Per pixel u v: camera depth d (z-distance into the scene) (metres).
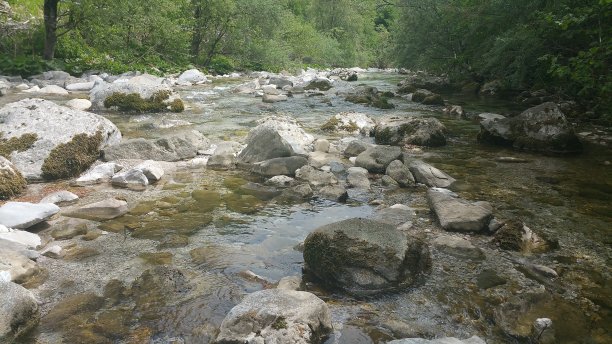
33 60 17.33
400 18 23.80
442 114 13.27
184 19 25.58
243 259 4.53
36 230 5.06
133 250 4.67
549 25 12.11
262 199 6.24
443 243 4.80
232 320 3.23
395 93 18.55
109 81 17.39
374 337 3.36
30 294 3.54
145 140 8.01
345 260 4.07
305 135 9.09
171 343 3.27
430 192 6.19
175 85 18.72
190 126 10.72
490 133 9.79
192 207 5.88
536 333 3.39
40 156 6.89
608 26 9.81
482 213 5.31
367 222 4.48
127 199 6.11
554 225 5.48
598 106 11.52
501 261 4.55
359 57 49.00
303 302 3.40
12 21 20.25
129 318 3.54
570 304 3.81
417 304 3.80
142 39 23.80
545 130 9.20
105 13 19.58
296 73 29.31
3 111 7.63
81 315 3.56
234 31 28.20
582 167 8.02
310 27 44.41
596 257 4.66
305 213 5.77
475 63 18.59
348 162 8.16
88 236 4.96
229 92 16.84
